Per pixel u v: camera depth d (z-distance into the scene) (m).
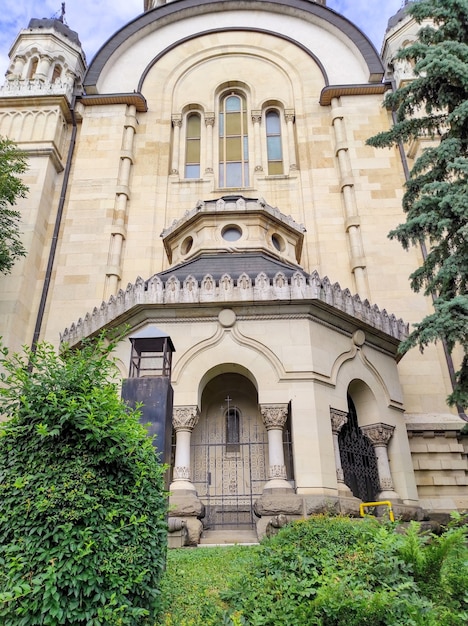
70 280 21.69
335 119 25.34
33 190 23.08
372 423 14.63
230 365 13.63
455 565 6.58
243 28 28.53
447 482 17.05
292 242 19.89
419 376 19.47
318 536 7.47
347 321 14.76
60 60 30.39
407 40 28.92
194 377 13.34
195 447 14.70
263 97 26.83
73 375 6.25
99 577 5.23
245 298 13.79
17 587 4.79
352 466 14.30
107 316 14.81
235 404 15.38
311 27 29.16
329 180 24.25
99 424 5.85
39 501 5.33
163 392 9.40
